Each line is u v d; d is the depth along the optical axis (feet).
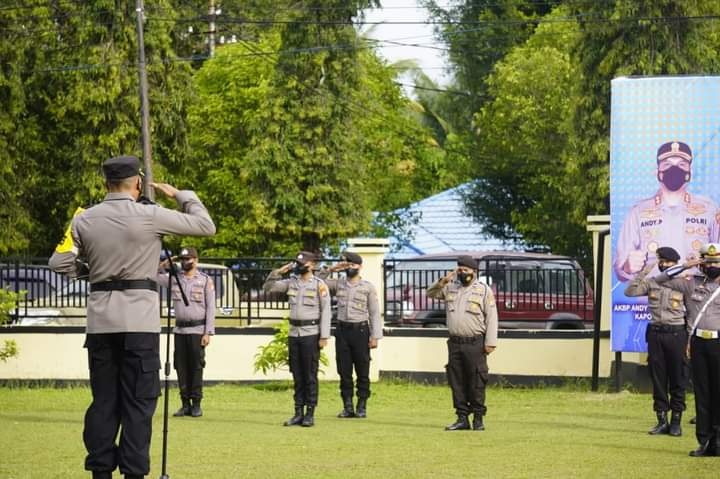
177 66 243.60
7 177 234.38
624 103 151.12
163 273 134.21
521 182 315.78
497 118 298.15
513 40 364.17
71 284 173.06
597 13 226.99
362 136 258.37
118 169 68.69
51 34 239.09
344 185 248.11
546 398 153.89
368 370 133.49
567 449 101.60
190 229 68.64
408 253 322.55
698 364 97.40
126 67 236.02
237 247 269.64
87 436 68.08
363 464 91.91
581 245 284.41
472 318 117.70
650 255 150.30
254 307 175.01
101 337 67.77
